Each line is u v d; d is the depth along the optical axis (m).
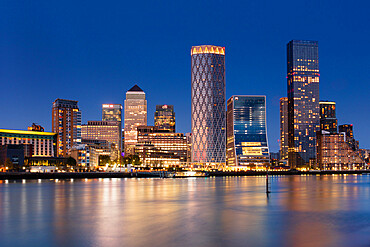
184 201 92.25
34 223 57.62
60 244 43.53
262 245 43.06
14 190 135.75
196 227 54.22
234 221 59.78
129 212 70.69
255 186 167.25
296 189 141.62
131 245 42.84
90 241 44.81
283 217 64.00
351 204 84.38
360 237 47.34
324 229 52.78
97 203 87.06
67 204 84.88
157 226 55.09
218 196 107.81
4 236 47.97
